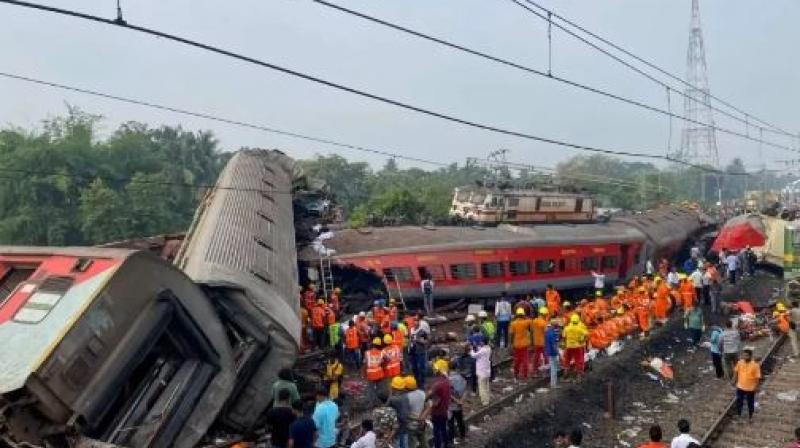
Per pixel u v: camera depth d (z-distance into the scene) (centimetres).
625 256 3550
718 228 5297
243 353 1296
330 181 10000
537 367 2052
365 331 2066
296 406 1168
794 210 4022
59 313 977
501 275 2912
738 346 2072
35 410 894
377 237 2902
